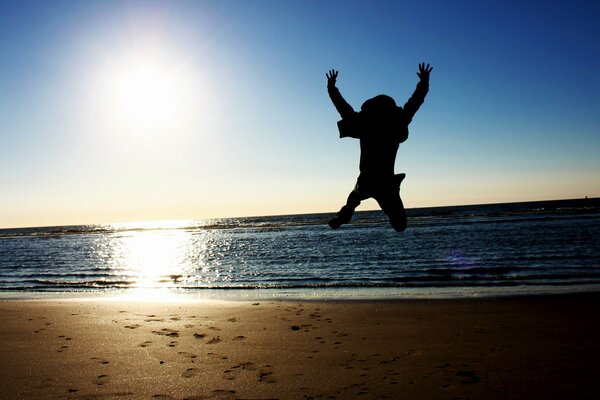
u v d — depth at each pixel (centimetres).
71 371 645
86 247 4812
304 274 2023
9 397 550
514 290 1341
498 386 541
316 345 767
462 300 1161
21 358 720
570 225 3862
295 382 579
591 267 1769
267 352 727
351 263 2312
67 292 1733
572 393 511
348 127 289
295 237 4544
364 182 283
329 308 1128
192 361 682
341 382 574
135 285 1895
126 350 751
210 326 938
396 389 543
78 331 907
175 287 1792
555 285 1406
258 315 1055
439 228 4412
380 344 762
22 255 3875
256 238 4903
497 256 2248
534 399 498
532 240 2872
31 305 1278
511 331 815
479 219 5616
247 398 529
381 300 1227
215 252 3494
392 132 283
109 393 556
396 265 2138
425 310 1052
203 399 530
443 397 512
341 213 289
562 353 664
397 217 281
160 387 573
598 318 886
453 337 791
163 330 902
